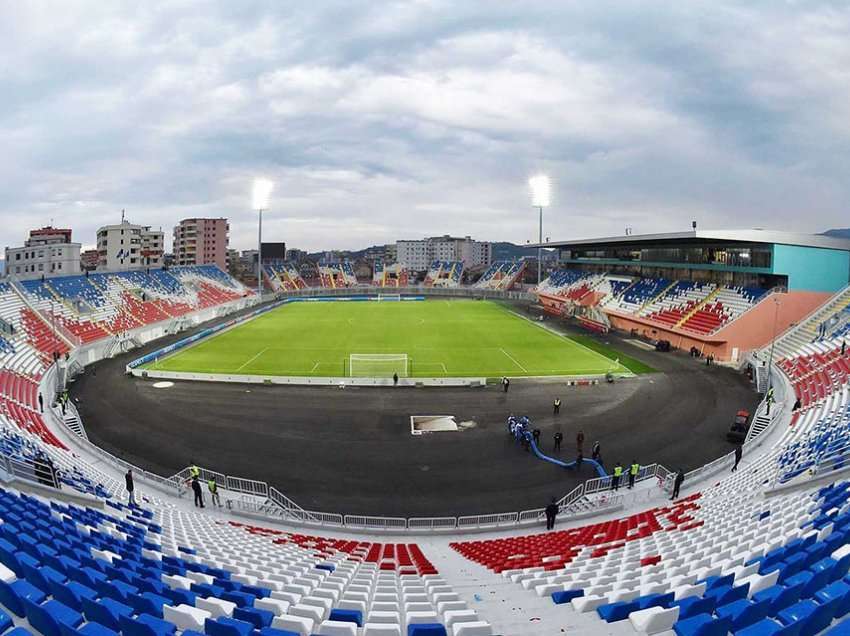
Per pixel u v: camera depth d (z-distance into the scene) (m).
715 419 32.78
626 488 23.45
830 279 51.12
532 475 25.03
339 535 19.55
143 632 6.63
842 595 6.61
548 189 97.81
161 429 30.89
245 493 22.92
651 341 59.34
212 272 107.88
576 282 94.81
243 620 8.09
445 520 20.95
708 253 62.66
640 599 8.19
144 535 14.53
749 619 6.78
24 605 6.77
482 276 141.00
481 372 44.28
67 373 42.78
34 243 106.00
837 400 29.08
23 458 17.61
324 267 146.38
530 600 10.14
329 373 43.94
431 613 9.12
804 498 15.66
